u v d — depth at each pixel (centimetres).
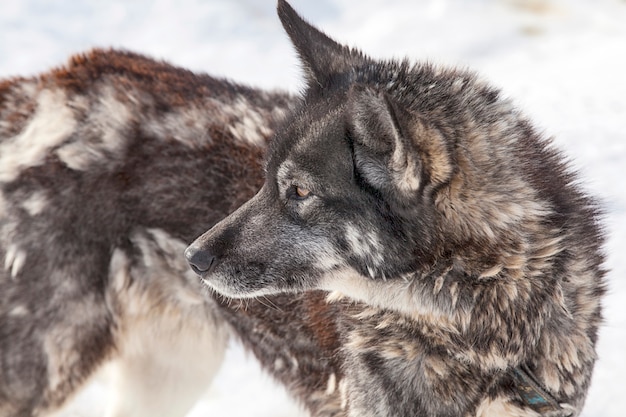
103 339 907
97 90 927
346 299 792
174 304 924
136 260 902
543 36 1956
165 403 1005
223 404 1113
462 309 723
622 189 1366
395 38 1959
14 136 921
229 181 880
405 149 667
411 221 710
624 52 1848
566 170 774
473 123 718
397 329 754
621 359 1073
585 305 745
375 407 769
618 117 1595
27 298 880
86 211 885
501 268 712
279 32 2012
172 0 2089
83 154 893
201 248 764
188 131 903
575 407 762
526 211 712
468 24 1995
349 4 2109
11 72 1753
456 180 696
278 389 1089
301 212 744
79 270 884
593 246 761
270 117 916
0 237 884
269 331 888
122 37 1961
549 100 1672
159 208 892
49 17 1994
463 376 740
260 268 757
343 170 718
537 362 735
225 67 1861
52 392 900
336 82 789
